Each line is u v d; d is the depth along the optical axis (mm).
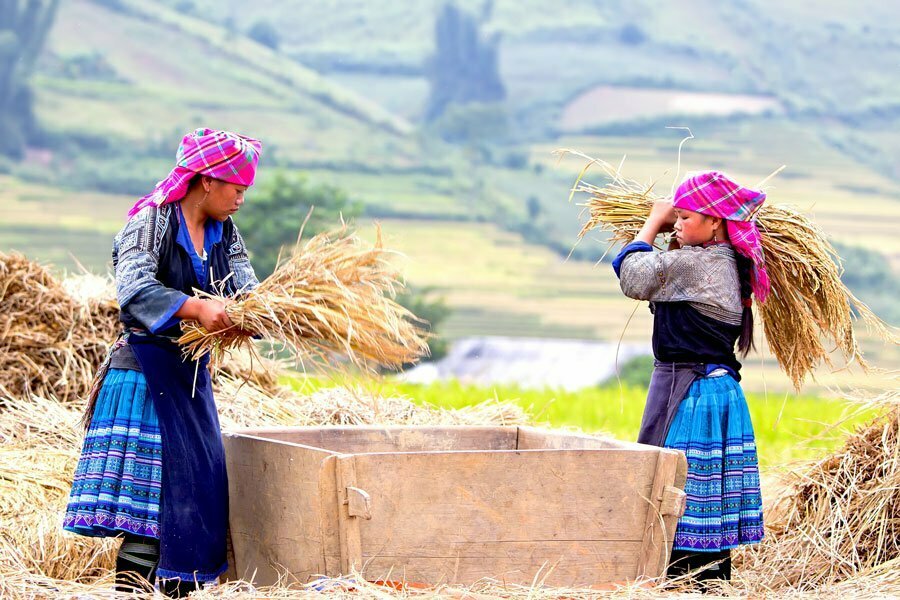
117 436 8883
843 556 10641
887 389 11172
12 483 10938
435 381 26953
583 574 8977
